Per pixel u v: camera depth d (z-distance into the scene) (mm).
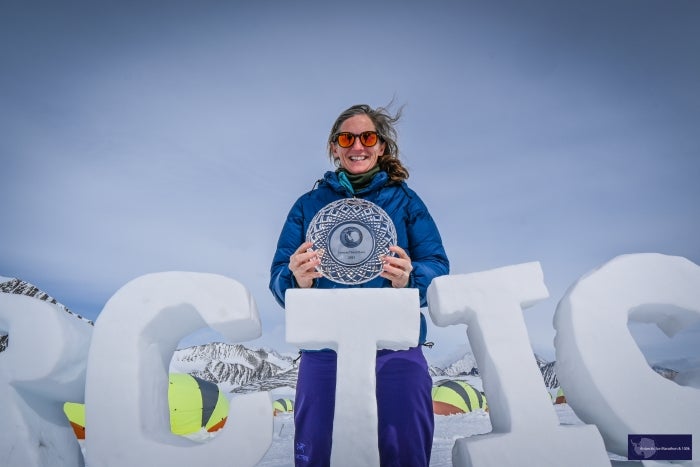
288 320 1166
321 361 1510
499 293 1229
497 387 1161
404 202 1691
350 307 1162
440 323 1282
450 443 3842
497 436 1104
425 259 1627
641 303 1251
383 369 1472
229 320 1209
